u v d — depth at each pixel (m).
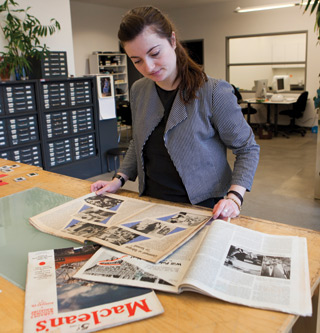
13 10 3.97
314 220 3.30
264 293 0.76
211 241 0.94
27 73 4.14
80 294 0.80
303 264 0.85
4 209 1.36
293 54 8.34
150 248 0.96
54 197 1.46
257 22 8.52
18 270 0.92
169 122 1.25
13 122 3.82
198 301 0.76
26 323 0.71
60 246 1.04
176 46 1.18
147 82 1.35
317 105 3.61
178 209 1.23
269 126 7.98
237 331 0.67
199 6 9.26
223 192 1.33
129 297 0.78
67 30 4.75
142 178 1.43
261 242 0.96
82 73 8.68
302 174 4.73
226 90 1.20
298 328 1.08
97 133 4.70
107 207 1.30
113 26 9.28
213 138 1.29
